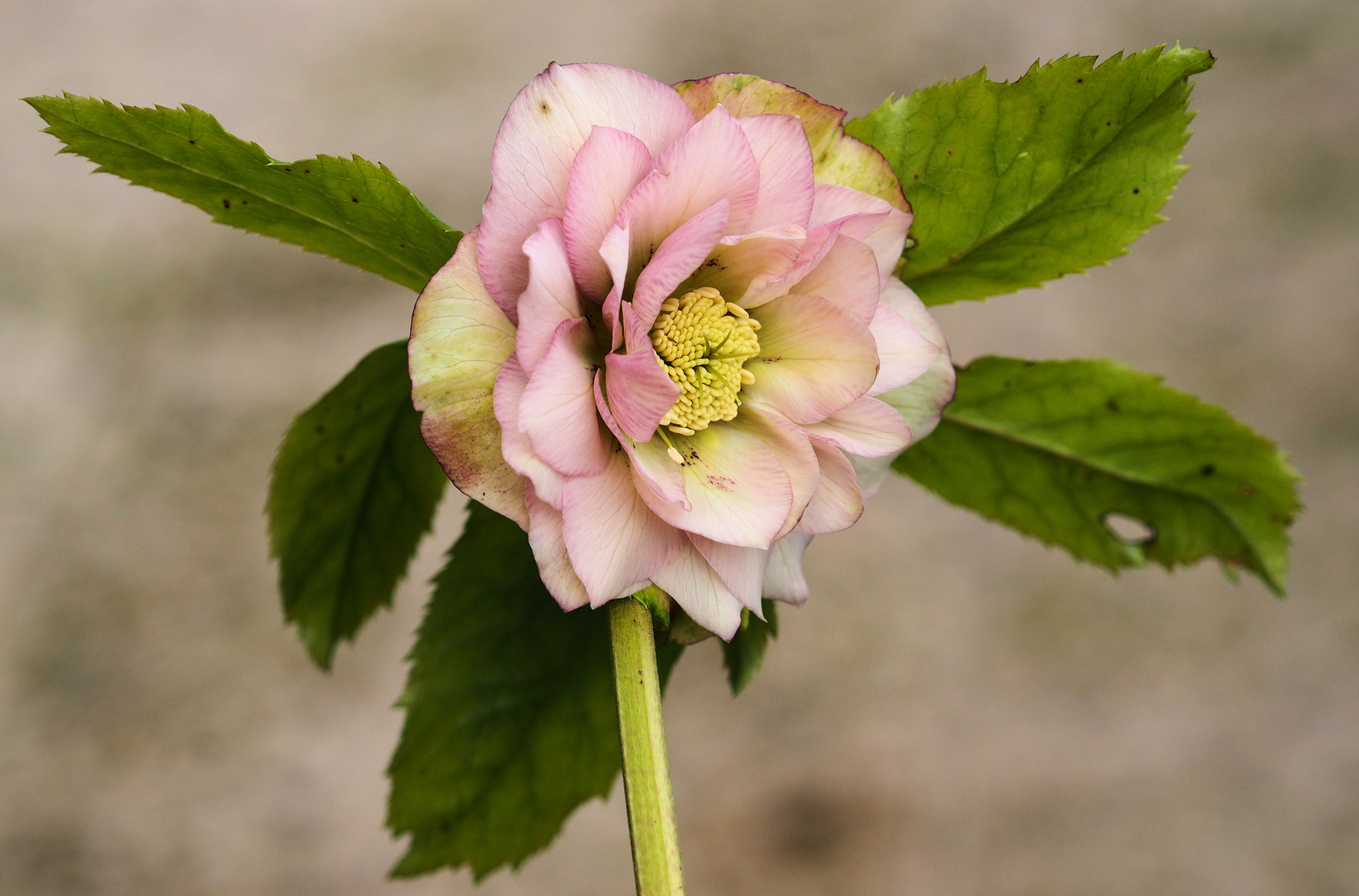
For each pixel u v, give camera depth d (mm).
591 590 539
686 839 1189
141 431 1365
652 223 545
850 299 553
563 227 539
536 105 541
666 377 535
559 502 537
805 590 559
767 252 549
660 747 542
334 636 602
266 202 562
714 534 544
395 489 596
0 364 1374
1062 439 603
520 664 586
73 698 1266
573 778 591
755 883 1182
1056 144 567
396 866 587
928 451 612
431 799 587
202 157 556
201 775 1243
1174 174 566
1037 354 1363
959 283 581
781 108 552
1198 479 601
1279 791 1257
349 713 1266
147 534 1325
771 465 552
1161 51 560
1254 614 1320
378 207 556
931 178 571
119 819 1222
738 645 572
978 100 566
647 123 544
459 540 584
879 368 556
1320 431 1375
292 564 597
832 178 554
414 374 538
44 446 1354
